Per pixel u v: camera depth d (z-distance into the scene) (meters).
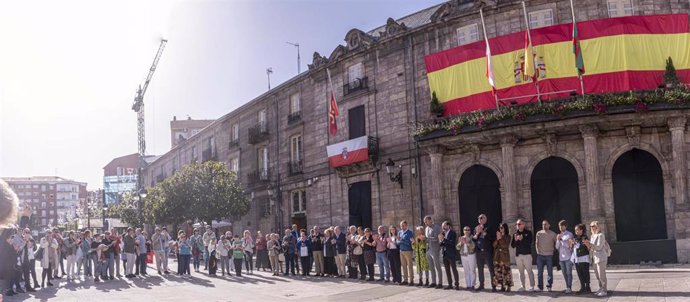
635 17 21.69
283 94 35.66
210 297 15.27
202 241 25.80
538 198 22.64
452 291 15.05
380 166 27.47
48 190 170.25
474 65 23.88
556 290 14.25
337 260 20.48
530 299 12.86
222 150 44.88
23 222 18.09
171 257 38.66
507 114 21.61
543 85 22.41
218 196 34.81
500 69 23.28
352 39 29.44
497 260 14.55
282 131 35.56
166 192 35.47
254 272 23.98
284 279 20.27
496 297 13.52
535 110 21.16
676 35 21.58
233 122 42.94
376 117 27.88
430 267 16.27
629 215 21.30
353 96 29.03
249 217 39.62
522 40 23.02
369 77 28.41
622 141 21.52
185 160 54.28
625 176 21.50
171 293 16.42
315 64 32.25
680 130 20.31
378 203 27.48
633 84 21.36
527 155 22.80
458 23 25.08
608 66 21.62
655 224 20.95
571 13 23.06
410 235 17.17
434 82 24.77
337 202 30.16
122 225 63.81
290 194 34.62
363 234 19.73
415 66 26.30
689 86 20.61
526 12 22.92
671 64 20.94
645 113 20.05
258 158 38.66
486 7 24.09
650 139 21.27
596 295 12.88
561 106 20.73
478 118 22.22
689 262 19.55
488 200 23.77
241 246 22.42
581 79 21.28
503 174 22.80
